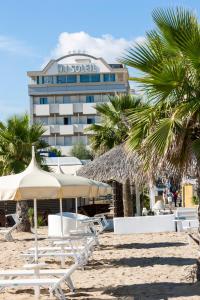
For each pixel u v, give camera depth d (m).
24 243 20.88
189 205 35.84
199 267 11.21
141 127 10.76
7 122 24.91
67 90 103.62
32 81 105.25
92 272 13.51
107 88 102.94
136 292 10.72
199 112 10.30
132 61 10.38
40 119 103.19
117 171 22.75
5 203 32.72
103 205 33.16
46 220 31.05
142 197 34.59
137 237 21.17
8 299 10.34
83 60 104.56
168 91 10.30
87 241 15.38
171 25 10.22
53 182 11.05
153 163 10.16
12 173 24.64
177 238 20.25
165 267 13.79
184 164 10.41
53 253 13.10
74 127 101.94
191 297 9.92
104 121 30.52
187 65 10.34
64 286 11.62
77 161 34.28
